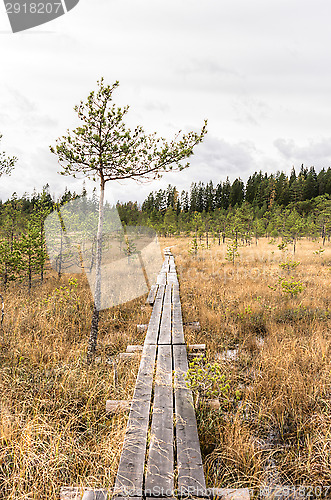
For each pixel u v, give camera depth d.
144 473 2.25
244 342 5.69
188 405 3.10
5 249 9.03
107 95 4.64
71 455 2.84
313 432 3.31
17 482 2.48
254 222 38.88
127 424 2.80
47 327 6.03
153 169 5.03
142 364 4.03
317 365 4.65
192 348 5.37
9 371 4.32
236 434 3.08
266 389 4.13
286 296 9.03
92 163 4.68
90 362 4.76
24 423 3.19
